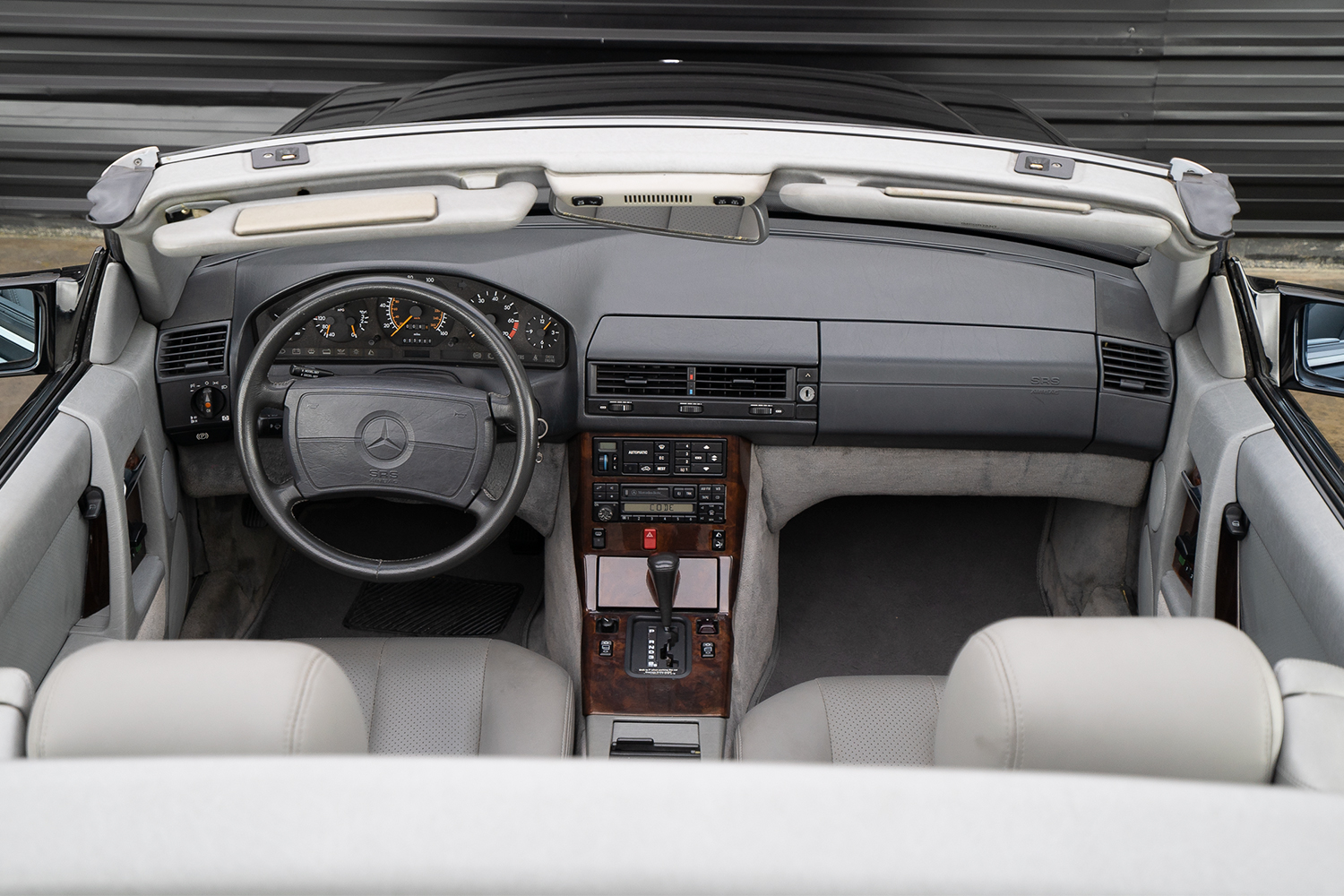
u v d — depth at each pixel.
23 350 2.00
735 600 2.32
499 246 2.19
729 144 1.58
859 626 2.86
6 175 4.86
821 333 2.23
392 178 1.60
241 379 1.87
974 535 3.20
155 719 0.88
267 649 0.94
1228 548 1.86
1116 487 2.37
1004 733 0.91
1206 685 0.90
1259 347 1.97
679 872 0.65
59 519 1.71
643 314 2.22
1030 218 1.64
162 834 0.68
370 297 2.03
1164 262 2.05
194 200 1.63
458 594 2.91
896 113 2.64
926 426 2.28
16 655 1.58
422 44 4.59
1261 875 0.67
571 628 2.35
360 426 1.91
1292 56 4.45
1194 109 4.61
